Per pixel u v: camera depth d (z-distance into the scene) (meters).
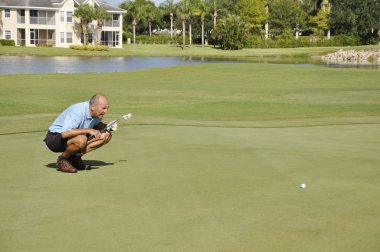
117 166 7.98
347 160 8.54
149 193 6.43
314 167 7.98
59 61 60.66
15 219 5.43
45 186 6.76
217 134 11.52
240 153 9.06
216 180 7.10
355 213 5.67
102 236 4.96
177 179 7.15
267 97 24.59
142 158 8.58
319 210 5.77
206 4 117.56
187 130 12.20
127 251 4.60
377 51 80.88
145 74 36.38
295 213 5.66
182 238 4.91
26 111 18.00
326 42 112.31
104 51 84.38
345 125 13.74
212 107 20.25
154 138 10.68
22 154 8.91
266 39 108.69
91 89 27.69
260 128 13.11
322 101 22.72
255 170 7.73
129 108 20.08
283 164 8.17
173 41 119.19
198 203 6.02
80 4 88.69
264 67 39.72
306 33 131.62
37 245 4.73
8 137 10.88
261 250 4.63
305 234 5.02
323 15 120.81
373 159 8.65
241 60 67.00
